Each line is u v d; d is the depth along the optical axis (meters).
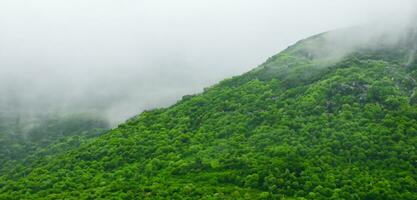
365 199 160.25
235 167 185.12
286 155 184.62
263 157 186.00
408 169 174.25
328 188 163.62
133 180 189.88
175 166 194.25
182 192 171.88
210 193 168.50
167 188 176.88
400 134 191.88
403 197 160.25
